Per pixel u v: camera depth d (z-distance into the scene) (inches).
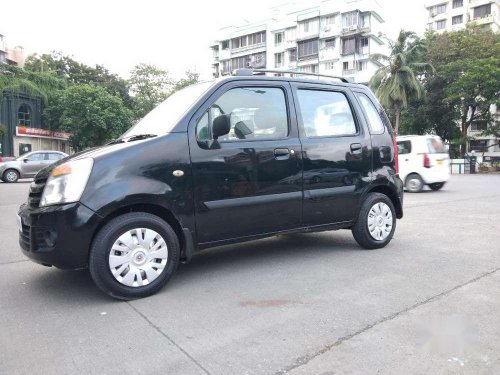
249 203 170.6
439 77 1603.1
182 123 160.7
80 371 102.6
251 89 178.7
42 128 1681.8
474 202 429.7
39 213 142.9
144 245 149.6
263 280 168.4
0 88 1509.6
